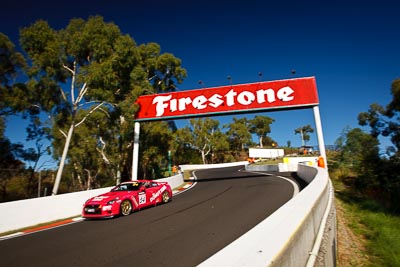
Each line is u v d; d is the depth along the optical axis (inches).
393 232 200.5
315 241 111.7
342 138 819.4
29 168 857.5
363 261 151.5
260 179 677.3
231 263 48.0
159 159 1017.5
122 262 169.3
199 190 565.6
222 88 685.9
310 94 629.3
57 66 650.8
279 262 55.2
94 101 673.0
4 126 706.2
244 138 2684.5
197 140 2144.4
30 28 613.0
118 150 970.1
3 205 308.0
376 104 1100.5
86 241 227.1
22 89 634.8
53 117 710.5
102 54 669.3
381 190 566.6
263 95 655.1
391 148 653.3
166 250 186.2
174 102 711.7
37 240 248.8
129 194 352.5
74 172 1139.9
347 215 261.7
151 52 1084.5
